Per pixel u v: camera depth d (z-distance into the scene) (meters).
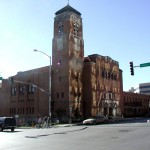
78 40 67.94
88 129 34.09
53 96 65.25
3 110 80.69
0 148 16.91
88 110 65.19
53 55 67.44
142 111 99.62
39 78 69.38
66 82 63.00
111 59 76.38
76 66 65.69
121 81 81.88
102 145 16.95
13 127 36.78
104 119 53.59
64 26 66.69
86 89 66.50
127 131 27.91
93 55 70.50
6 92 80.62
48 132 31.12
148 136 21.98
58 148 16.25
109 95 73.12
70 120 57.84
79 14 70.56
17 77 76.69
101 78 70.56
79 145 17.42
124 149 14.76
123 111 83.00
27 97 72.12
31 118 67.00
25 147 17.20
